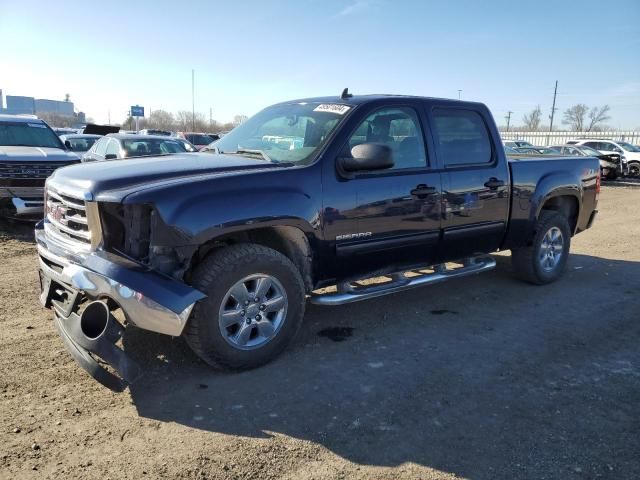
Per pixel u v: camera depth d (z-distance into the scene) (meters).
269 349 3.94
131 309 3.29
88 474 2.72
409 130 4.79
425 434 3.17
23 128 10.52
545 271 6.27
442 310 5.43
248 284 3.82
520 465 2.89
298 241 4.09
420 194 4.68
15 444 2.94
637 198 17.20
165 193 3.41
